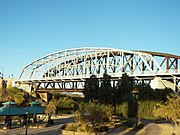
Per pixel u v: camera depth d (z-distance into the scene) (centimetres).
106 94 8475
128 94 8425
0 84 16800
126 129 6062
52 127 6500
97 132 5350
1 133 5203
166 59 11888
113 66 13038
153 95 8219
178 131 5788
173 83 10575
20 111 6350
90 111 4562
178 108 5319
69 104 12862
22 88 16200
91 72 13950
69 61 15638
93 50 14012
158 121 8338
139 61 11781
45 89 15400
